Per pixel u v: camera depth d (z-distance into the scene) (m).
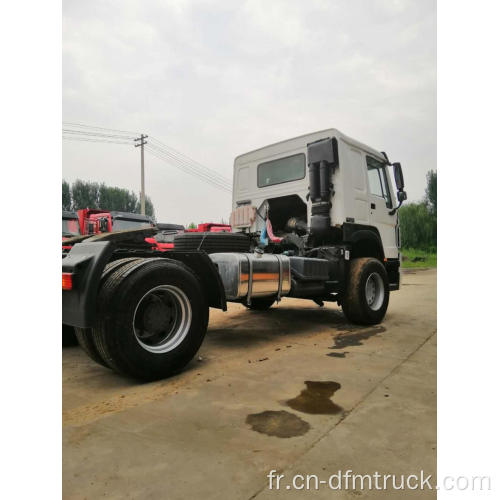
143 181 24.94
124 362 2.67
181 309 3.07
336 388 2.65
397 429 2.02
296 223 5.17
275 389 2.64
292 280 4.21
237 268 3.56
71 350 3.86
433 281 11.71
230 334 4.48
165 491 1.50
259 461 1.72
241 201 5.82
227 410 2.29
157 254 3.42
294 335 4.42
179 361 2.96
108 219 9.13
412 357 3.45
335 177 4.70
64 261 2.74
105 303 2.64
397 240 5.95
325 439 1.91
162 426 2.09
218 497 1.47
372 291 5.16
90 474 1.62
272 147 5.40
